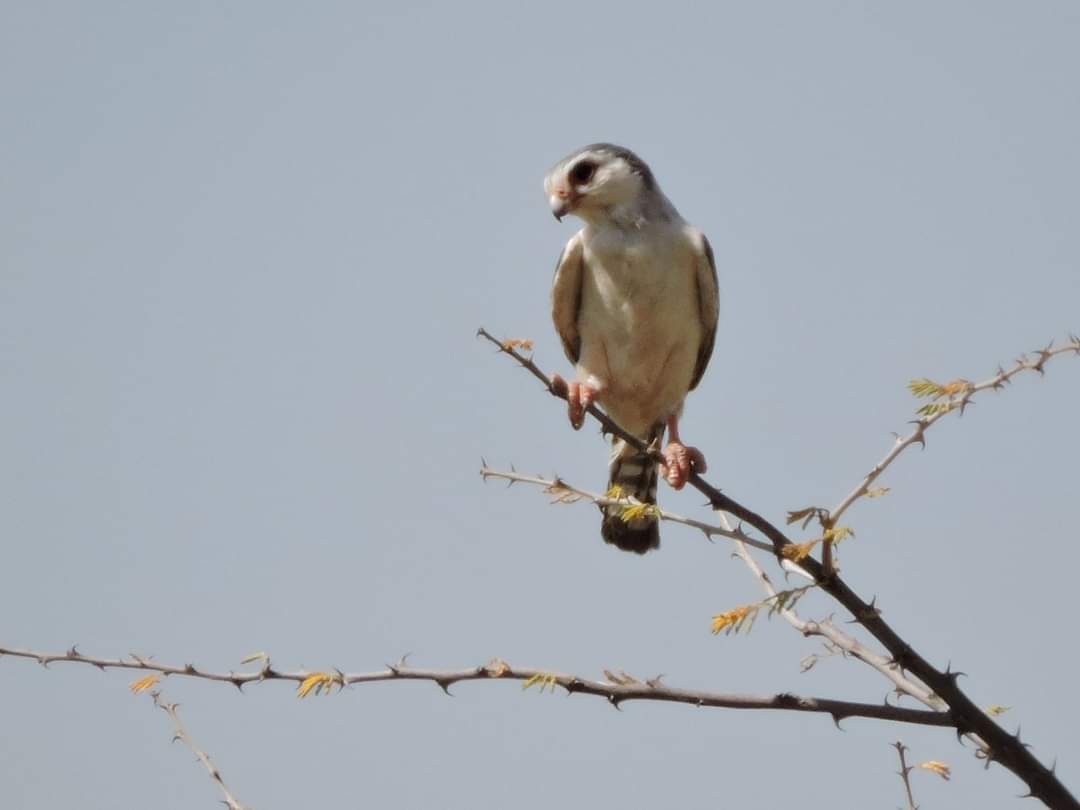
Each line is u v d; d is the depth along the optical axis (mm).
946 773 7203
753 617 6844
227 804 7484
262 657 7484
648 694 7348
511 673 7395
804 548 6922
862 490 6930
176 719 7645
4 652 7441
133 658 7531
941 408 6789
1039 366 6719
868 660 7887
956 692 7242
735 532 7414
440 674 7352
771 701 7402
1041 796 7195
